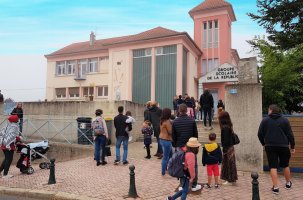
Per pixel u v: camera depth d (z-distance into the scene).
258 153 9.09
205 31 32.09
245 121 9.28
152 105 11.39
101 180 8.41
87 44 37.59
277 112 7.13
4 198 7.59
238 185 7.61
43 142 11.29
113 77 29.69
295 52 13.17
